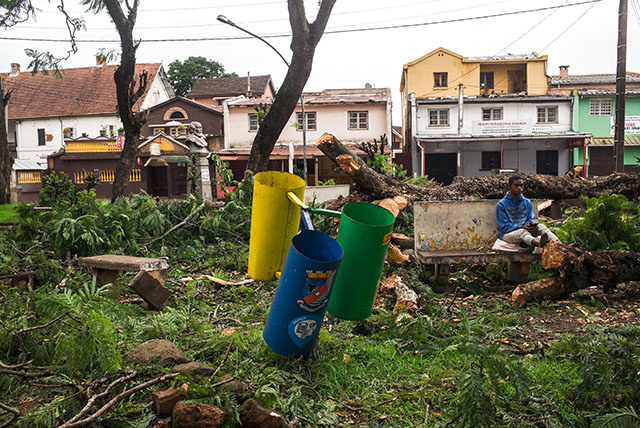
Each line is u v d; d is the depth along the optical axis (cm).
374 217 318
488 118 3656
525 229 649
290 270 293
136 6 1527
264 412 276
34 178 3553
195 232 934
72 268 644
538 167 3656
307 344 309
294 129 3559
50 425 260
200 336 425
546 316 545
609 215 718
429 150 3688
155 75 4566
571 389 334
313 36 1302
